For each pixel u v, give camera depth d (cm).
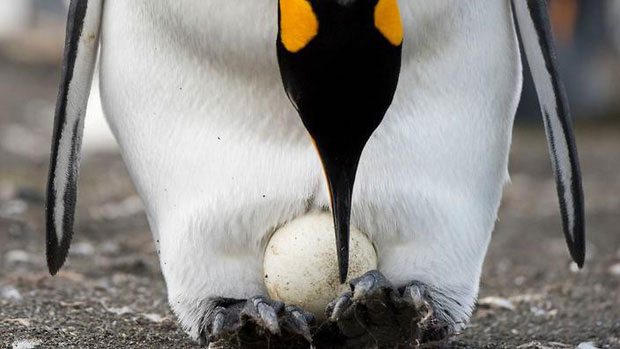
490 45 708
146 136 714
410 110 692
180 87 693
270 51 659
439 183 705
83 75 762
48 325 852
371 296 638
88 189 1764
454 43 685
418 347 683
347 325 663
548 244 1409
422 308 667
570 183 785
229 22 653
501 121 735
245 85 680
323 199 695
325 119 584
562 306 1033
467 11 684
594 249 1362
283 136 691
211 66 679
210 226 702
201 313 720
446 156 702
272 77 673
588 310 1013
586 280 1170
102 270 1154
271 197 694
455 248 716
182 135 700
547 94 767
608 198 1758
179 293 724
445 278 718
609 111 3164
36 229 1352
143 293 1038
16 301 943
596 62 3178
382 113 590
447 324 727
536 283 1170
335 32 564
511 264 1287
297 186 692
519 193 1847
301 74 576
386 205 695
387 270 716
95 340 810
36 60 3925
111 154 2125
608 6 3247
